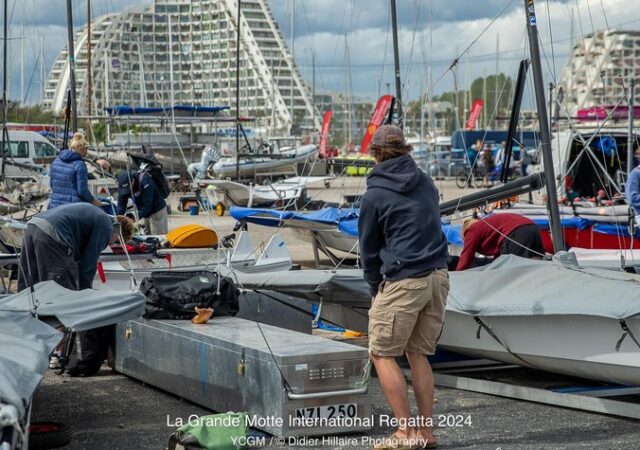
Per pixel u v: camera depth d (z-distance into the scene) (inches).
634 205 453.7
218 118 1197.7
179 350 269.3
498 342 272.4
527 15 344.8
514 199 601.9
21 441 179.5
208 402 257.4
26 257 280.4
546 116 342.0
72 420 251.6
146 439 233.1
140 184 536.7
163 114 1137.4
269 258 426.0
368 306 305.4
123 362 301.6
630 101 546.3
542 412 256.2
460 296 268.8
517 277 272.7
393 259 214.5
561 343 256.2
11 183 682.2
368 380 236.7
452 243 453.1
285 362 227.3
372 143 221.9
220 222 844.6
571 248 456.4
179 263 389.7
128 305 236.8
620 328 241.9
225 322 277.1
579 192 670.5
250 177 1262.3
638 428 239.3
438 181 1406.3
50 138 1190.9
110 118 878.4
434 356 303.9
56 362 312.7
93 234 288.5
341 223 509.0
